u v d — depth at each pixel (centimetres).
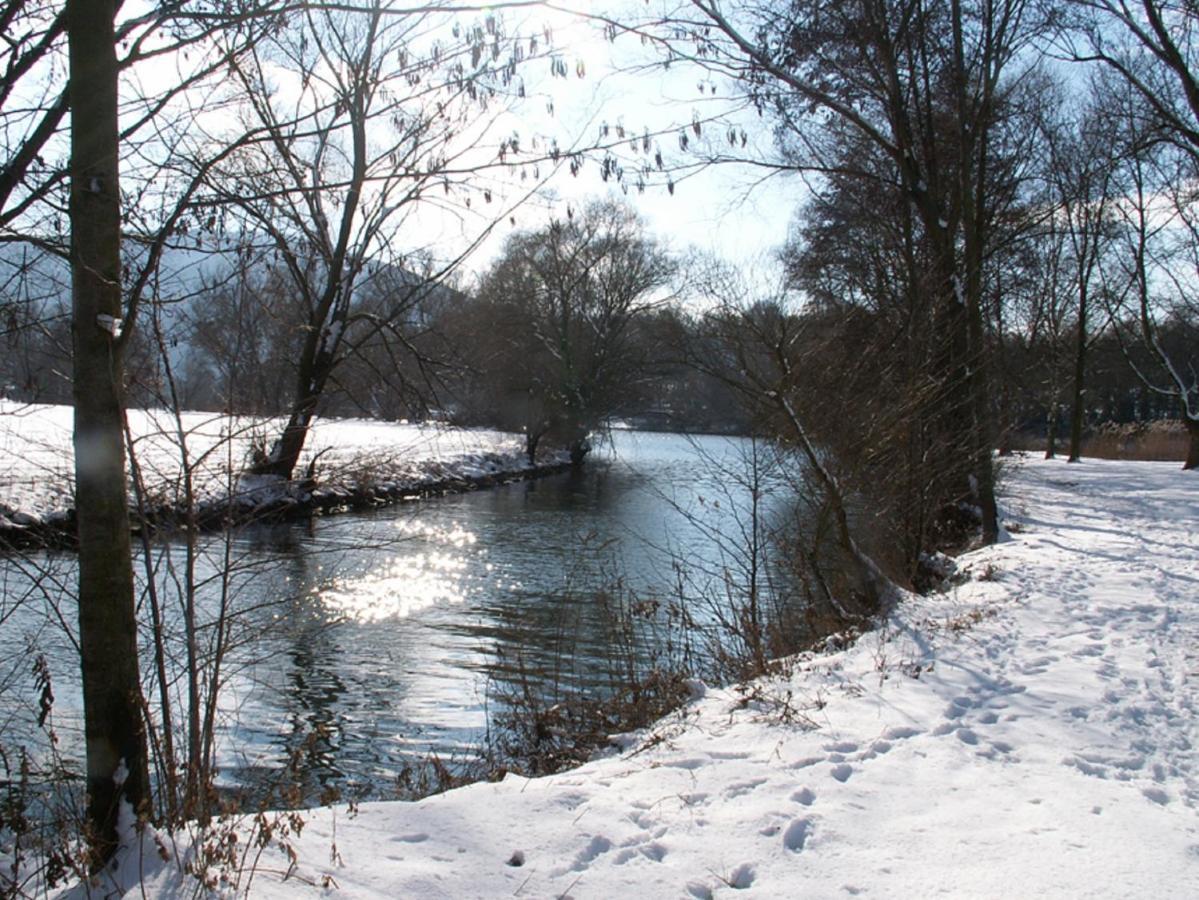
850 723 574
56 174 481
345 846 386
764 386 955
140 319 455
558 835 404
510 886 358
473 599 1353
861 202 1734
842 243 1747
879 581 990
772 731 565
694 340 1016
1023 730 554
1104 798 447
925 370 1053
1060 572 1124
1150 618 865
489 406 3284
